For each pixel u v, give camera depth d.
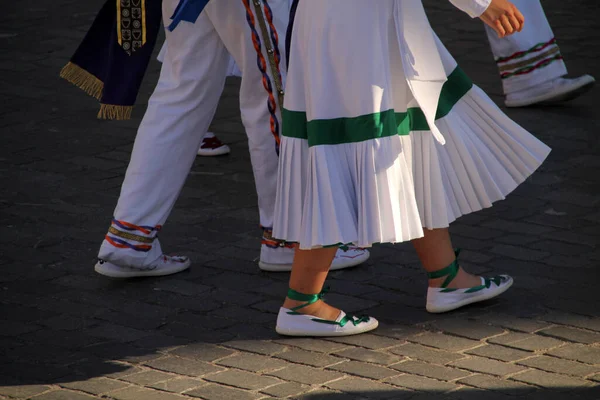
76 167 12.41
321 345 8.25
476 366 7.80
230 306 9.00
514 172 8.30
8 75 16.03
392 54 7.71
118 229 9.29
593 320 8.52
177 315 8.82
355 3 7.49
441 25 18.50
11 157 12.70
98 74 9.66
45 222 10.83
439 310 8.70
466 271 9.51
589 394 7.33
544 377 7.60
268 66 8.92
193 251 10.16
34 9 19.89
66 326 8.60
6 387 7.57
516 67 14.27
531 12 14.17
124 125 13.98
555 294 9.02
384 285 9.34
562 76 14.62
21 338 8.38
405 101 7.82
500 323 8.52
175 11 8.40
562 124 13.71
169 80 9.27
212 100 9.33
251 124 9.26
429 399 7.31
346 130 7.66
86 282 9.48
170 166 9.31
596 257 9.77
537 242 10.15
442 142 7.59
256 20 8.80
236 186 11.90
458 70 8.12
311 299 8.34
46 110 14.50
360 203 7.66
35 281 9.48
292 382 7.62
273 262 9.64
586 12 19.20
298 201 7.95
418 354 8.03
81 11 19.80
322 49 7.57
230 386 7.57
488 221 10.68
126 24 9.25
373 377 7.68
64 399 7.39
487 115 8.19
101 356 8.08
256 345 8.27
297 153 7.88
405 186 7.71
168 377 7.73
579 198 11.23
